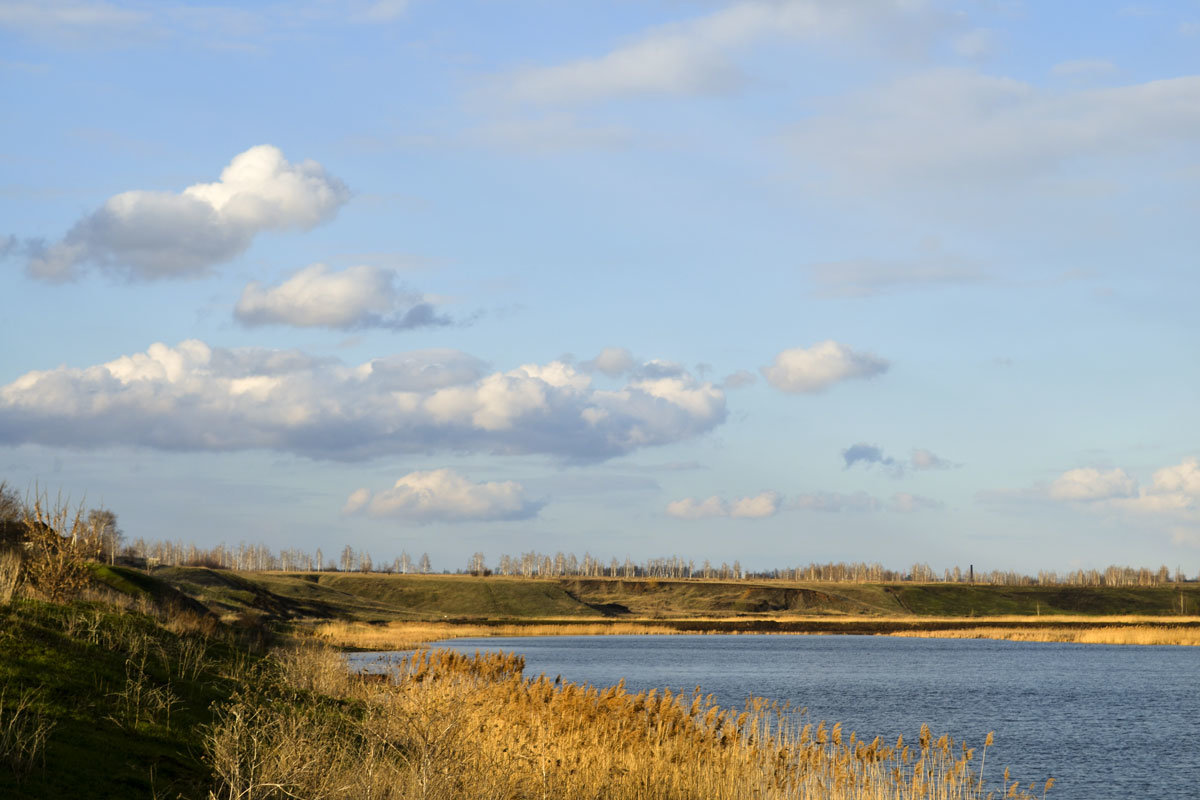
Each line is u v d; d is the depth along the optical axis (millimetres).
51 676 19875
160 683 22266
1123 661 98688
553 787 19891
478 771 17656
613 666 86875
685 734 25812
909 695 63375
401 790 16266
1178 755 40250
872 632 169250
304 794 15586
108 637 24531
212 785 16594
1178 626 174750
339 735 21797
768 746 26766
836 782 24453
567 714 25828
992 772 35875
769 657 103625
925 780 27984
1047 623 188375
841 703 58188
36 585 31031
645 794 22078
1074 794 32406
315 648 47906
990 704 58125
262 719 20344
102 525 35156
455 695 20656
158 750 17969
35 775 14703
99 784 15297
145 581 51125
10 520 41938
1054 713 54062
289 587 195750
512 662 33375
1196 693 65125
